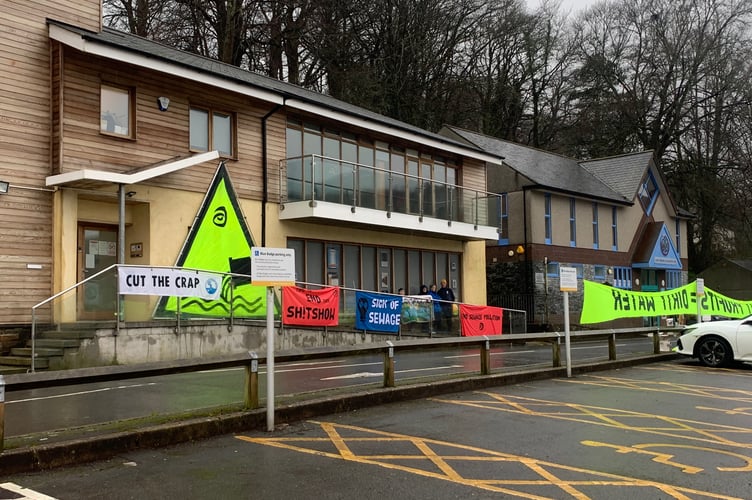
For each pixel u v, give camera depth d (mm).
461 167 26328
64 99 14820
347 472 6109
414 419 8586
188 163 15844
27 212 14305
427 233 23594
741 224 47062
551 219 30422
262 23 33750
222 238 17703
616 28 48438
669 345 18266
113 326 13336
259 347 16094
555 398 10320
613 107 47594
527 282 29250
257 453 6816
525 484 5758
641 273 36094
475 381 11195
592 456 6734
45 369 12570
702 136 46188
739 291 43844
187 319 14664
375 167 22531
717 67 44188
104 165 15414
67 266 14625
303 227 20141
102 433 6820
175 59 16797
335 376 12344
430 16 40875
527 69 48969
